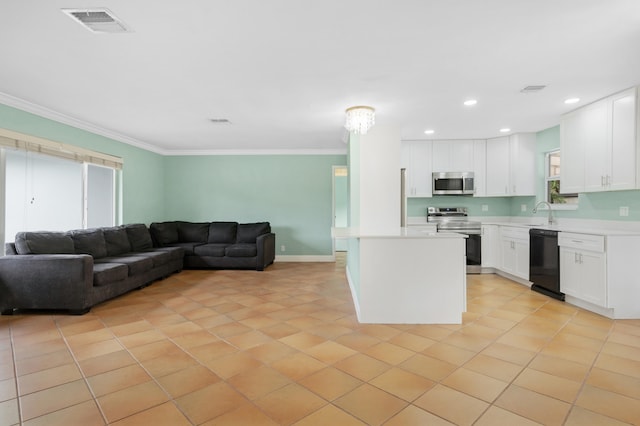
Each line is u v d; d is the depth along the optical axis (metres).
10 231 3.78
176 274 5.52
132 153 5.83
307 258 6.85
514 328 3.02
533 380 2.10
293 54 2.55
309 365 2.32
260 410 1.80
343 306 3.73
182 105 3.82
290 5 1.93
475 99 3.60
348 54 2.55
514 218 5.90
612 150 3.50
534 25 2.13
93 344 2.67
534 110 4.02
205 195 6.87
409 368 2.27
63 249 3.88
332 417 1.74
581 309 3.58
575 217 4.52
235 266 5.87
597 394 1.94
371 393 1.97
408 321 3.18
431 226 5.50
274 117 4.33
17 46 2.43
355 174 4.53
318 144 6.29
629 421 1.70
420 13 2.01
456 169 5.77
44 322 3.18
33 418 1.73
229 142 6.07
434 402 1.87
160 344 2.68
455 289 3.17
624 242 3.25
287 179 6.85
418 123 4.64
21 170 3.88
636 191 3.61
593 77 3.01
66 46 2.43
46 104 3.81
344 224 9.15
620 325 3.08
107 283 3.69
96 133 4.95
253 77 3.00
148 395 1.95
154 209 6.52
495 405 1.84
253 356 2.47
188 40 2.34
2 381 2.10
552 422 1.69
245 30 2.21
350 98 3.56
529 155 5.30
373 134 4.14
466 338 2.79
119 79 3.06
